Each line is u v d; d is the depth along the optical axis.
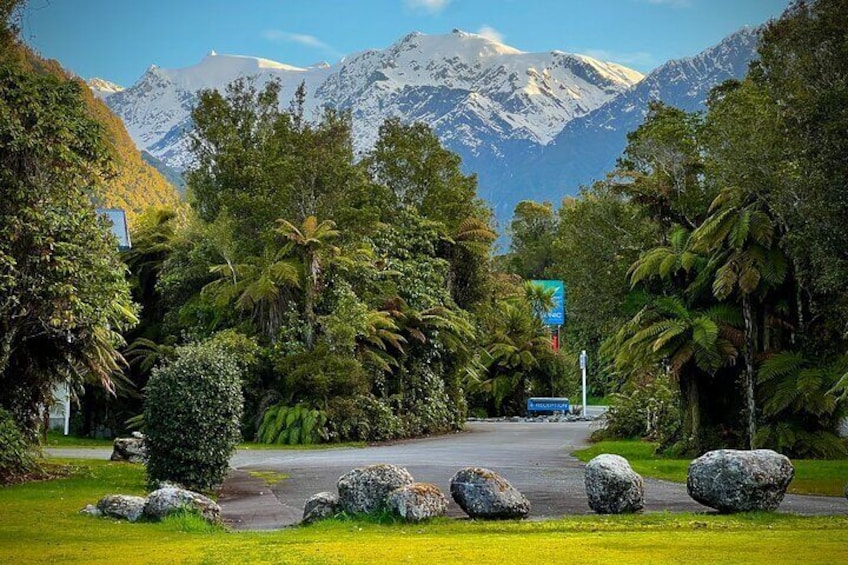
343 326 36.09
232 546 10.55
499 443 33.72
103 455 27.09
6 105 18.81
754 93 26.28
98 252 20.14
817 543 10.35
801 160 22.12
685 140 31.31
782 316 27.00
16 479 18.52
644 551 9.84
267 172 41.94
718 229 25.78
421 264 44.34
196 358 16.94
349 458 26.33
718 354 26.09
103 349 21.67
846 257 21.30
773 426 25.73
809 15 22.78
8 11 21.88
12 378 21.08
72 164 20.12
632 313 29.70
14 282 18.08
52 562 9.56
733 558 9.28
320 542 10.88
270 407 35.56
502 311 62.47
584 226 37.06
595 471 13.89
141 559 9.64
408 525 12.50
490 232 48.50
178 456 16.56
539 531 11.93
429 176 51.06
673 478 20.03
